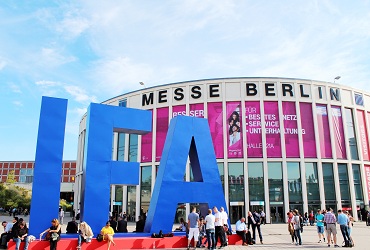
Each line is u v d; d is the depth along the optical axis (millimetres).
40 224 12492
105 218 13406
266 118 37625
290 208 35531
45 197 12758
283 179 36125
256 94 38188
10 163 97375
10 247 11906
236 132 37344
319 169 36750
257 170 36500
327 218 15172
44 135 13234
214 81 38969
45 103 13539
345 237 14648
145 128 15172
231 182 36344
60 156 13305
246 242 15391
